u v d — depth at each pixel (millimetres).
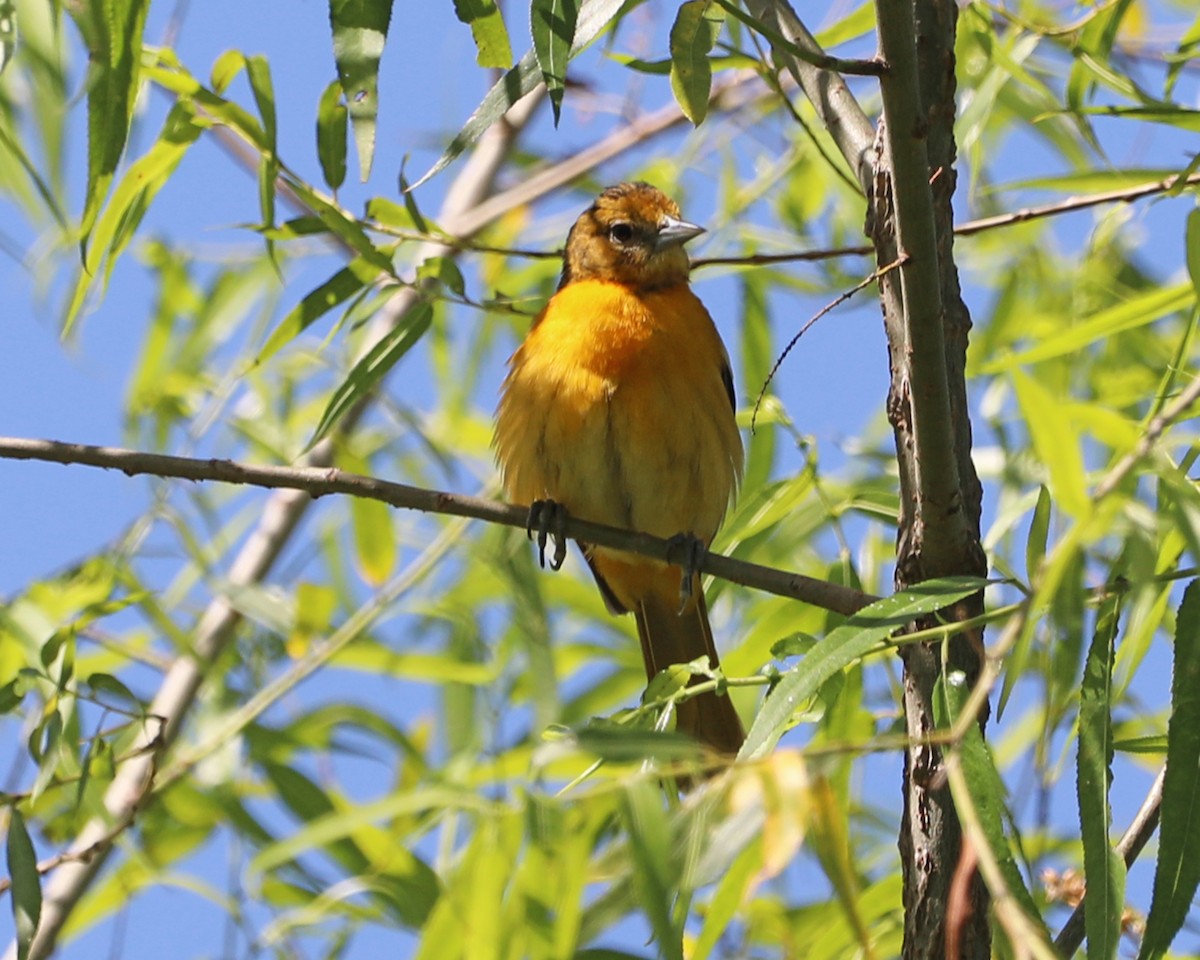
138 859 9742
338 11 7172
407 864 9055
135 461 9070
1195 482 7598
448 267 9680
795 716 7379
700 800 5902
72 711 9094
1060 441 5336
